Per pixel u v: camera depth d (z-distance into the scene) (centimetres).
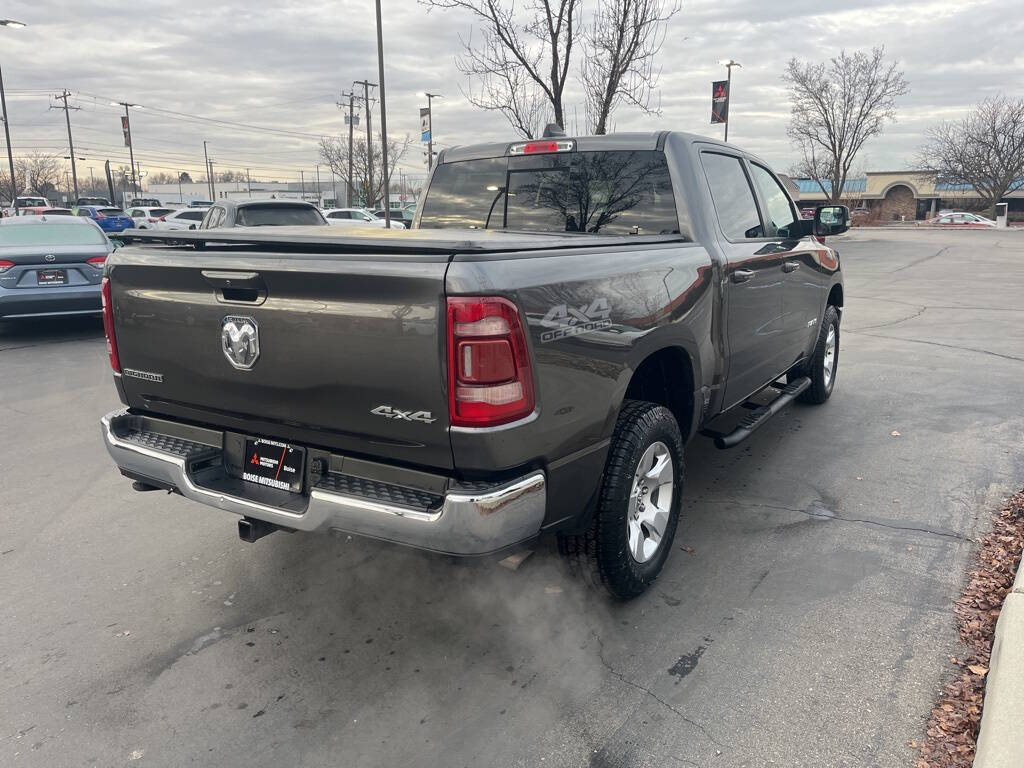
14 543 409
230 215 1212
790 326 510
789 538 395
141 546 405
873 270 1928
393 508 253
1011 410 609
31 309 949
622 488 306
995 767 216
